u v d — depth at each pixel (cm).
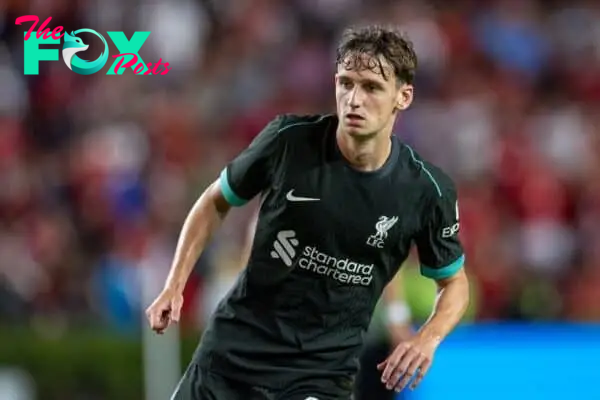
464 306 1814
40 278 3919
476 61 5434
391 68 1684
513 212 4712
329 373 1780
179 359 3180
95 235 4212
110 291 3812
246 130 4862
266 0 5425
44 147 4694
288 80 5147
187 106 4891
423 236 1781
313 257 1731
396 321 2622
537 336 3086
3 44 4878
